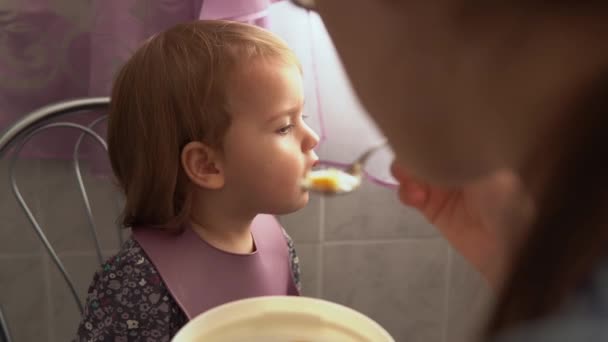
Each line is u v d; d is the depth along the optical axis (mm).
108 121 813
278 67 763
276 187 779
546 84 216
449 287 1607
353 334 547
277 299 563
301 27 1115
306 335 554
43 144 1201
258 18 1065
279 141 768
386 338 516
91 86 1121
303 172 792
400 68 264
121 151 804
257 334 546
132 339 759
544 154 213
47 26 1149
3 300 1306
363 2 266
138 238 786
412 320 1615
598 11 203
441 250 1569
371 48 273
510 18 216
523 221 280
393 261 1545
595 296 198
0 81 1148
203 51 749
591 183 190
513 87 225
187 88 739
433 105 264
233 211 812
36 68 1160
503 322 205
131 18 1096
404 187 617
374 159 1167
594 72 206
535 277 198
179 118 748
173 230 793
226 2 1014
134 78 771
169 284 755
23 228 1278
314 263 1485
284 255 918
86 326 772
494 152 259
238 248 846
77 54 1171
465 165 282
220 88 738
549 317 196
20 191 1259
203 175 770
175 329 769
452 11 230
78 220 1299
